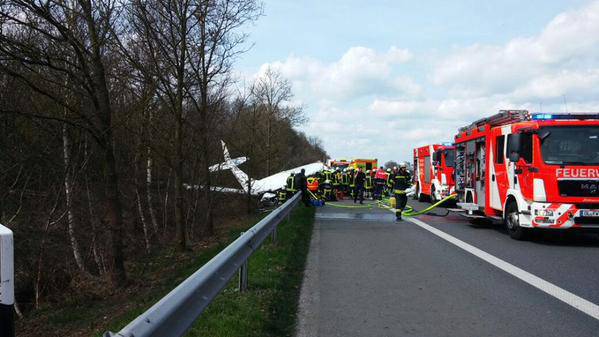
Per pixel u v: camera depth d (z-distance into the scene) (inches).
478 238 478.6
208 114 623.8
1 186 506.3
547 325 209.5
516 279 296.2
